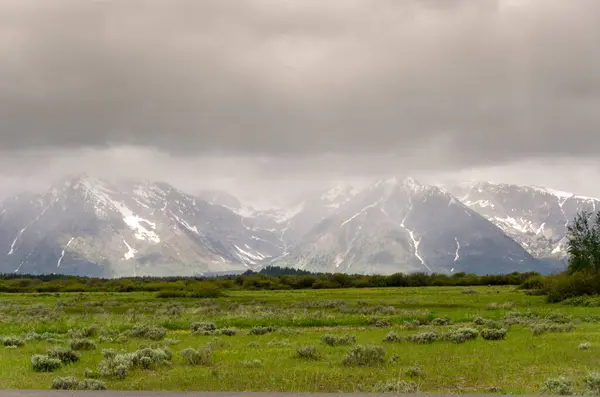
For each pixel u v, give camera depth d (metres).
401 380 37.97
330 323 85.19
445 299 145.50
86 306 135.12
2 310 122.25
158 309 121.81
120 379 39.81
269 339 65.25
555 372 40.12
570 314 97.62
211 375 40.44
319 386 36.56
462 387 36.44
